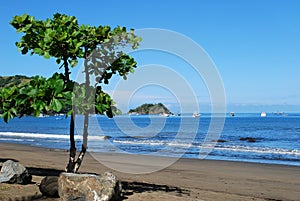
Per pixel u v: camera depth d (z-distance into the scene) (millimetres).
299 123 82812
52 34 6547
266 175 14094
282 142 35344
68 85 6738
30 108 6758
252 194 10023
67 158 18562
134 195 7477
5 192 7234
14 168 8148
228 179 12836
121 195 7129
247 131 54719
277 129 59688
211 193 9438
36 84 6434
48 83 6391
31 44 7012
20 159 17562
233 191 10391
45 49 6695
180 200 7250
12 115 6699
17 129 63625
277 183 12195
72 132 7516
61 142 32062
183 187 10438
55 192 6957
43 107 6348
